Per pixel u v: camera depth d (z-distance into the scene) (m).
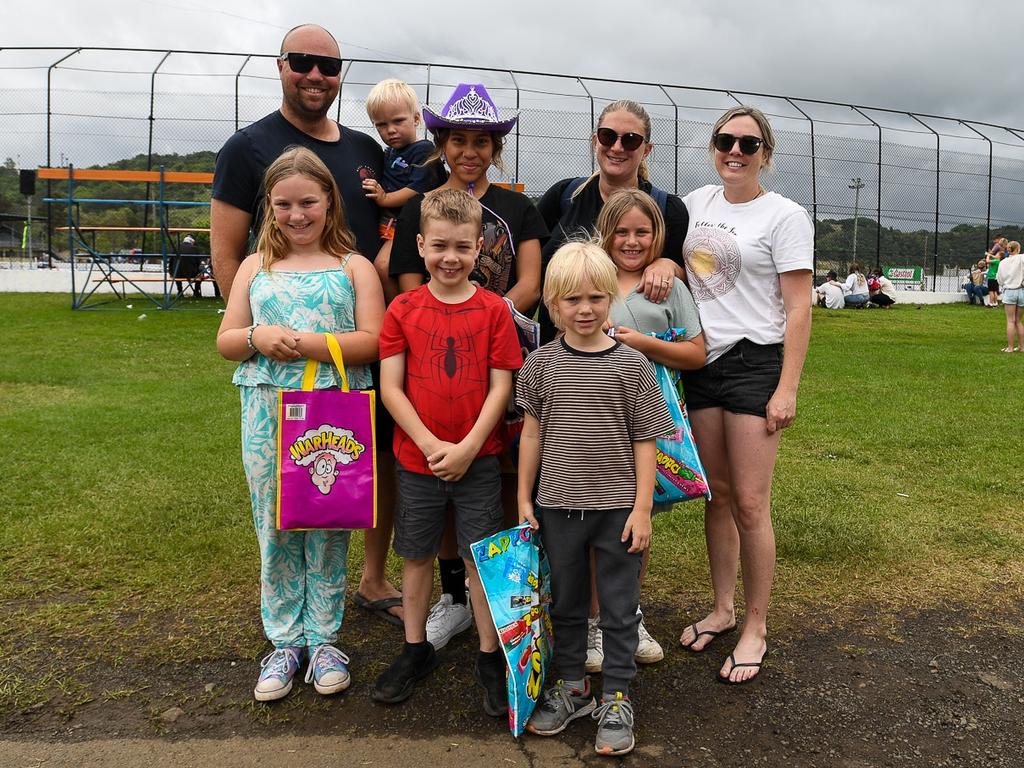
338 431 2.58
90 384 7.85
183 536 3.98
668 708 2.64
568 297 2.48
